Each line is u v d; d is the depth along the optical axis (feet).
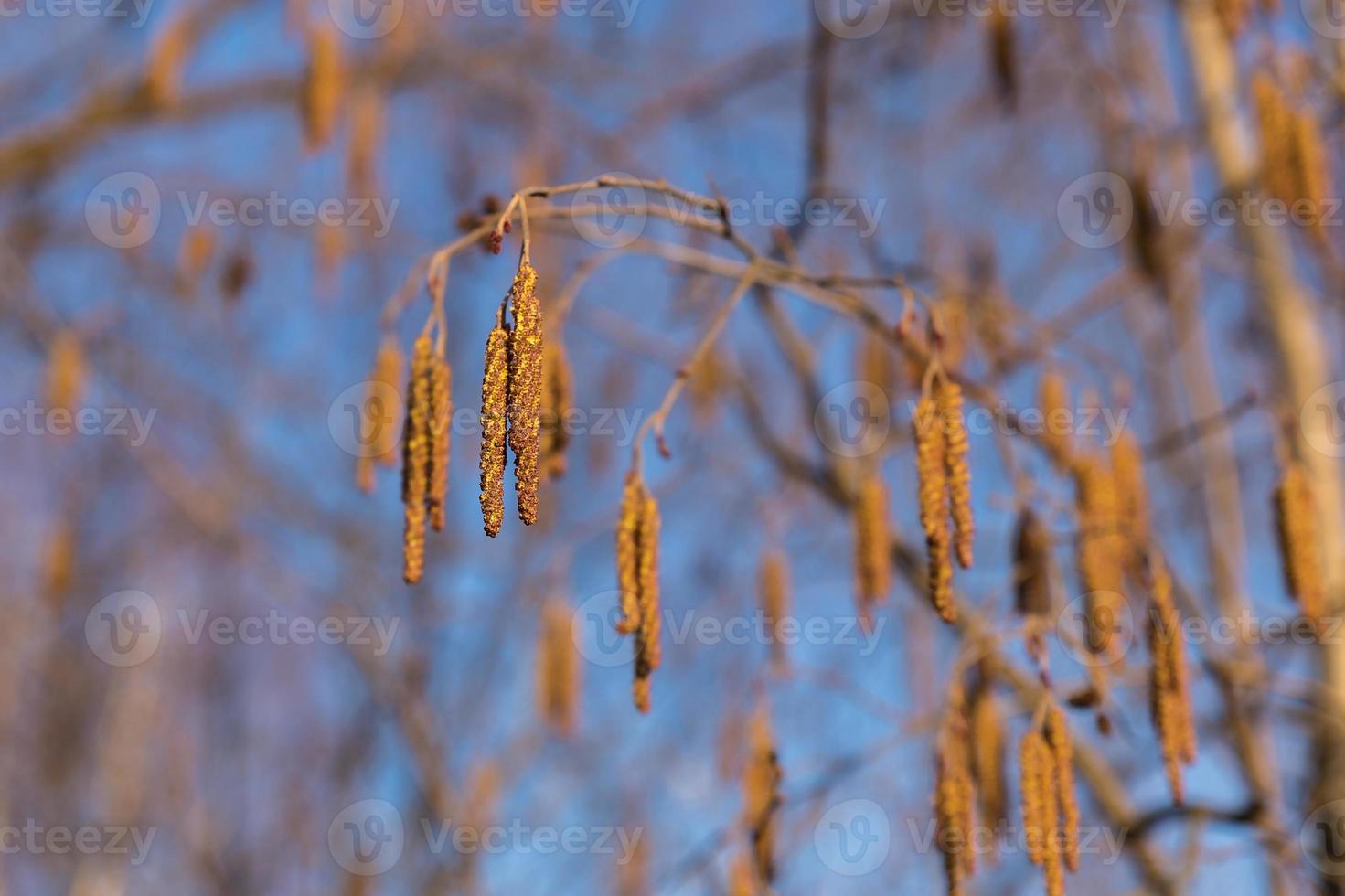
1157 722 14.20
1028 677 17.52
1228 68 24.86
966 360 21.16
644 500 11.96
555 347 13.73
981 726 15.75
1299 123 18.85
